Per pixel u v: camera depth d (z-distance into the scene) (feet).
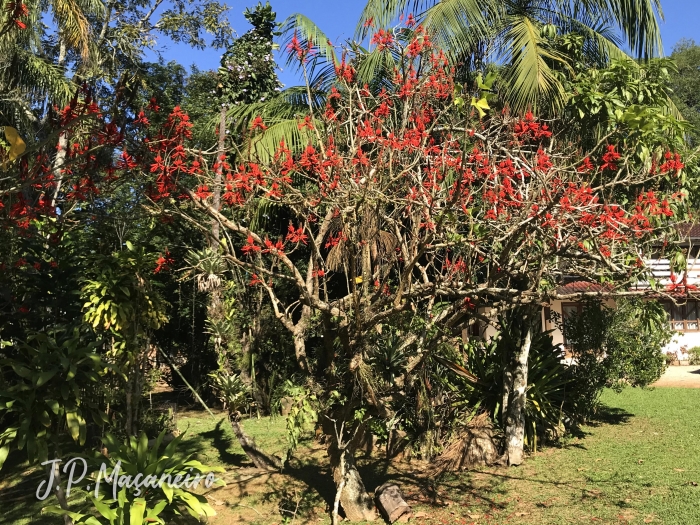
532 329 24.88
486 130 17.98
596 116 20.68
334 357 17.15
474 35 24.00
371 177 14.33
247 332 28.60
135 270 19.13
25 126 31.73
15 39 29.40
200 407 37.50
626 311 28.37
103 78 38.32
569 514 16.76
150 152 14.80
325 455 24.07
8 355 21.88
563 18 26.45
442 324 18.52
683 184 19.48
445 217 14.34
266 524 17.13
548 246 16.05
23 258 21.57
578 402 26.63
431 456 23.38
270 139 24.81
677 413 30.14
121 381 21.13
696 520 15.48
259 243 16.16
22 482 21.59
